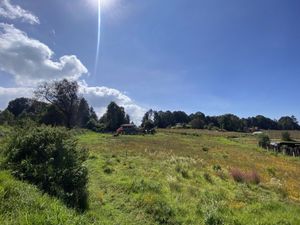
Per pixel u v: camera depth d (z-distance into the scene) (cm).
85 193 1046
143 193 1269
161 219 1027
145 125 10025
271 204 1259
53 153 1108
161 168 2044
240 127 14750
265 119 18375
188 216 1073
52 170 1021
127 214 1048
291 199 1570
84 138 5297
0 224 571
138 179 1524
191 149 4325
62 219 652
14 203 686
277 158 4109
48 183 978
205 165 2536
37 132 1200
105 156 2506
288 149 5291
